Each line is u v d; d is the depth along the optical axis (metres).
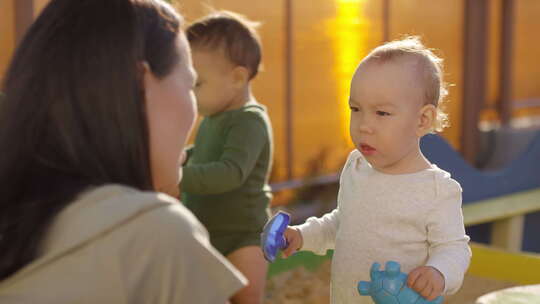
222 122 2.92
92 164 1.24
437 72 1.96
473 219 4.73
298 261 4.55
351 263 1.97
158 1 1.38
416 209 1.89
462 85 7.34
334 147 6.42
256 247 2.92
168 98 1.33
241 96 2.97
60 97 1.23
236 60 2.93
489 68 7.83
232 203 2.90
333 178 6.27
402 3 6.75
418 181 1.90
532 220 5.41
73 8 1.29
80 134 1.23
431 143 4.73
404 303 1.69
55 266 1.15
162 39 1.32
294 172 6.16
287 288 4.29
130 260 1.15
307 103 6.22
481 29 7.37
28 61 1.26
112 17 1.28
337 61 6.38
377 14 6.57
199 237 1.20
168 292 1.16
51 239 1.18
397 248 1.91
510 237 5.10
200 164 2.92
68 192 1.20
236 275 1.22
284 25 6.02
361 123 1.92
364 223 1.95
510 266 3.33
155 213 1.17
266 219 2.99
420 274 1.73
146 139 1.28
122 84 1.25
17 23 4.59
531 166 5.36
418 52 1.94
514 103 8.17
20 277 1.16
